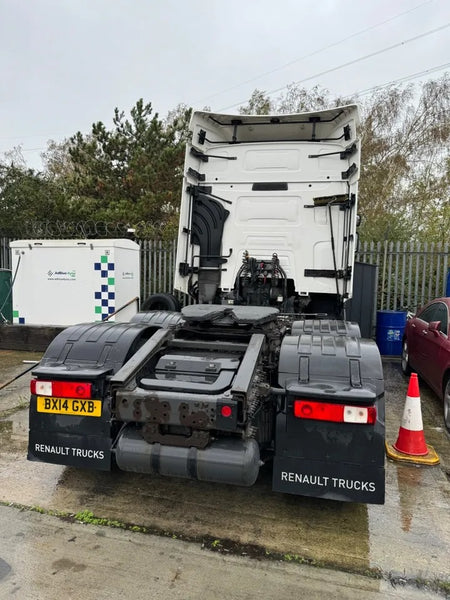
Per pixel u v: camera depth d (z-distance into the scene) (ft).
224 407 8.69
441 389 17.53
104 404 10.15
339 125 17.97
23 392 20.13
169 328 12.24
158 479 12.22
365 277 28.25
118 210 50.44
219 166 18.33
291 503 11.06
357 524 10.18
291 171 17.76
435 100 79.30
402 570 8.57
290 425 9.41
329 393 8.95
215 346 11.19
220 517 10.38
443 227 48.03
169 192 53.72
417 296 31.99
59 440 10.39
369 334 28.58
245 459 8.88
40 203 51.11
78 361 11.02
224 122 18.57
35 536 9.51
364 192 73.97
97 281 27.53
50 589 7.92
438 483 12.24
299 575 8.40
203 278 18.31
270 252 17.87
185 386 9.44
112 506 10.78
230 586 8.07
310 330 12.15
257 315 11.61
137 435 9.64
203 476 9.08
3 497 11.09
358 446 9.09
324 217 17.47
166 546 9.24
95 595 7.79
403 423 14.11
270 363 11.08
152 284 35.78
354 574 8.45
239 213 18.12
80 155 59.41
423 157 78.02
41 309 28.53
